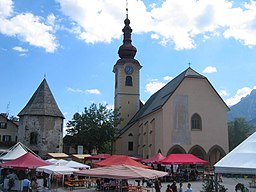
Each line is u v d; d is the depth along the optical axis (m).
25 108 56.84
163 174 21.11
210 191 26.53
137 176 18.81
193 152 55.62
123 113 79.50
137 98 80.56
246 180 47.09
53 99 58.81
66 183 34.62
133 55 82.50
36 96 57.59
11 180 29.47
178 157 38.62
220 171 15.62
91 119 64.56
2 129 66.06
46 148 54.72
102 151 65.38
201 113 57.06
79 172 20.33
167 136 54.75
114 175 19.00
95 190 33.31
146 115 64.31
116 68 81.75
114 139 66.75
